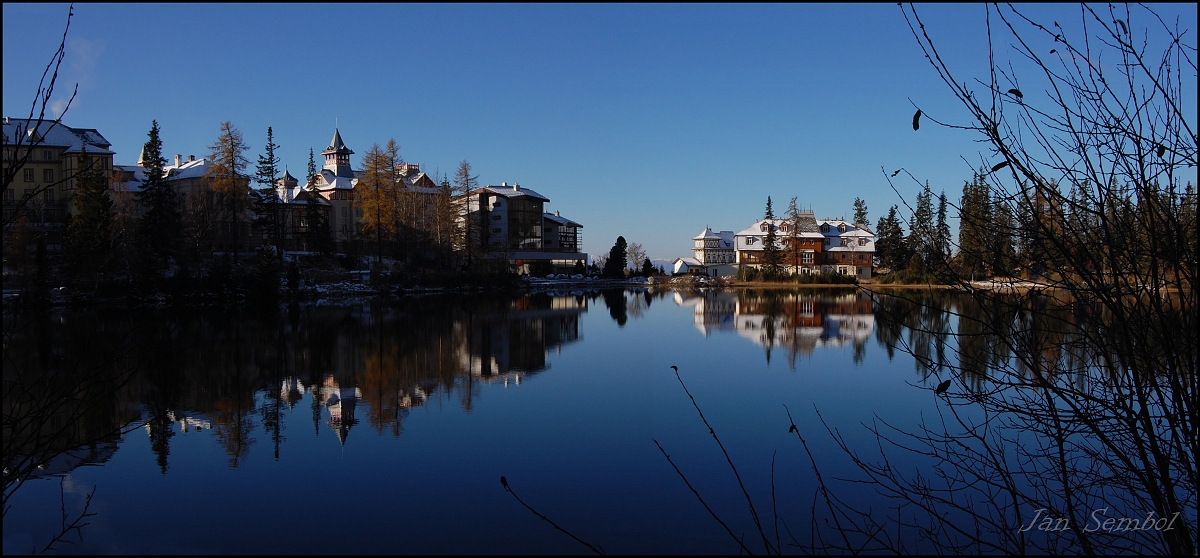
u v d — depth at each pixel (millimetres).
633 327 31016
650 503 9094
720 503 9047
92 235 39469
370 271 60656
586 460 10859
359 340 25547
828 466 10281
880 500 8844
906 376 17531
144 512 8906
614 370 19000
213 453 11305
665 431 12484
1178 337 4242
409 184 86375
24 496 9406
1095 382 5215
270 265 45719
